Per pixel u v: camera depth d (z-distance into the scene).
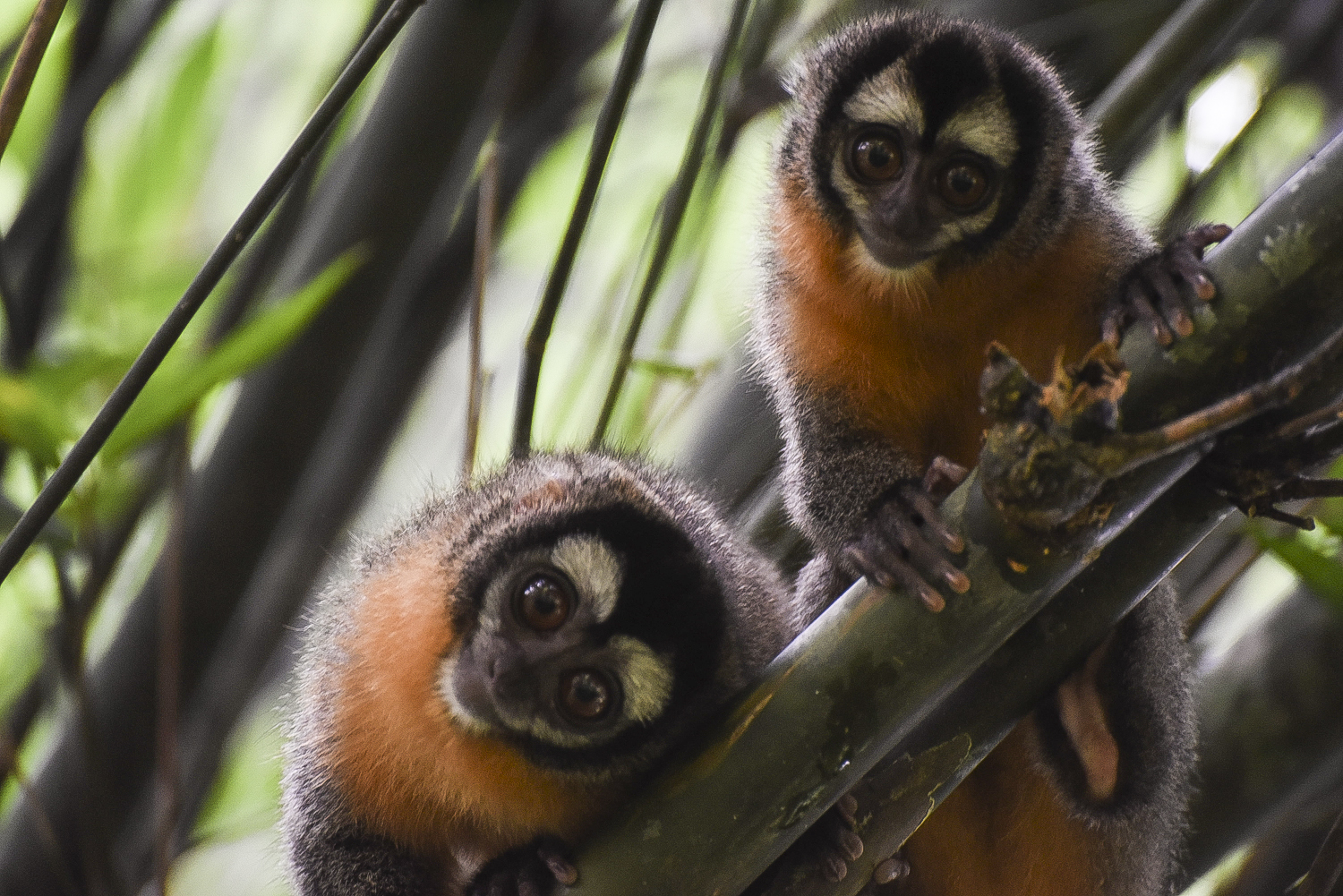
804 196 11.03
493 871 9.15
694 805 7.59
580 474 9.82
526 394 10.01
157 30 14.34
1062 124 10.88
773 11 12.06
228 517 12.70
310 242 13.33
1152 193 14.83
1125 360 7.30
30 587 13.59
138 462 12.80
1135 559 7.93
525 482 9.93
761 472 12.65
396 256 12.94
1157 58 11.15
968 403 10.61
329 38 17.16
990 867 10.35
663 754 9.24
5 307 10.77
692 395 11.82
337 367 12.87
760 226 11.73
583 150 16.59
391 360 13.89
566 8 14.26
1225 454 7.49
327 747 10.20
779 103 12.26
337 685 10.23
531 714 9.14
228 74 16.75
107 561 11.02
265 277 13.71
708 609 9.26
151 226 15.82
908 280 10.42
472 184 13.98
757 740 7.54
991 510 7.25
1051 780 9.52
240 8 16.94
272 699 15.10
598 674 9.05
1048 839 10.20
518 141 13.74
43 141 14.70
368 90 15.95
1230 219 14.43
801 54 12.43
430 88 12.93
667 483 10.68
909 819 8.28
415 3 7.94
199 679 12.59
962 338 10.50
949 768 8.22
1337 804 10.68
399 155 12.88
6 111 8.05
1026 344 10.56
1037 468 6.57
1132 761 9.32
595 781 9.44
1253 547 11.04
